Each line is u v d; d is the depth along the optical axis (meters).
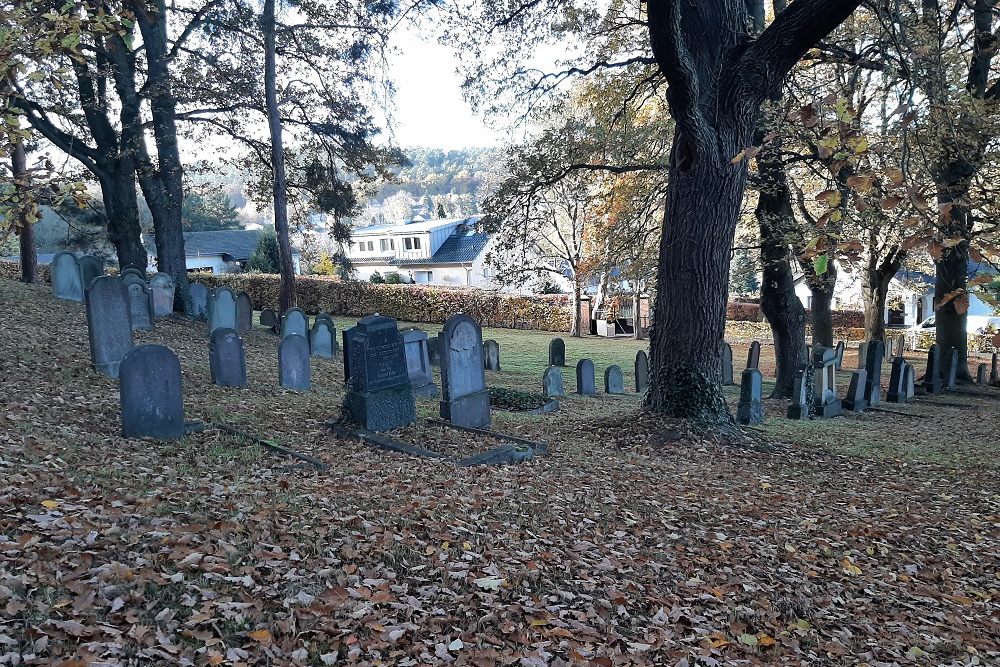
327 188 28.89
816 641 5.29
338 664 3.99
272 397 13.52
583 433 12.48
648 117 21.22
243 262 59.97
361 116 27.14
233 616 4.32
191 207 67.06
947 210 5.26
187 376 14.23
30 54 7.46
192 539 5.34
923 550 7.72
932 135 13.38
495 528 6.69
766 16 22.64
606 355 32.25
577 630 4.80
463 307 45.09
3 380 11.16
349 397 11.23
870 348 20.28
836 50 14.77
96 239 27.23
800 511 8.70
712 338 12.32
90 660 3.59
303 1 24.45
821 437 14.18
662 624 5.18
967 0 14.98
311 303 46.62
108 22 7.61
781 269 20.39
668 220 12.38
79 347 14.96
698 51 11.85
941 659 5.25
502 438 11.18
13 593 4.14
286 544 5.56
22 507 5.53
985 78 18.80
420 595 5.01
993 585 6.97
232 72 23.30
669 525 7.57
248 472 8.02
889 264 25.75
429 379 16.62
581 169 18.97
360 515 6.55
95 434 8.98
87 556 4.78
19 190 7.87
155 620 4.14
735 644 5.02
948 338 24.92
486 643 4.43
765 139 16.81
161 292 22.77
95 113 22.83
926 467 11.91
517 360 29.72
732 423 12.54
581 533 6.95
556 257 40.16
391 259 64.31
